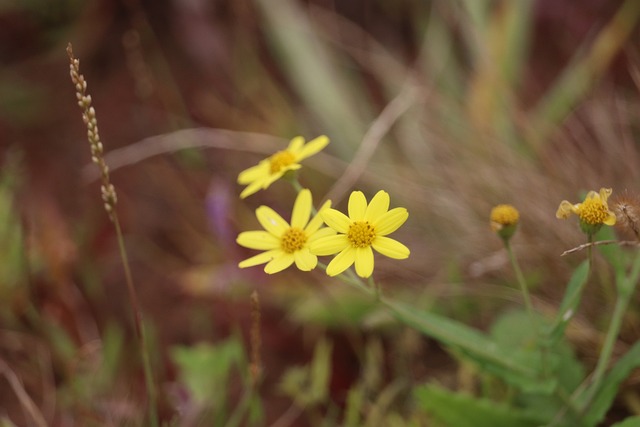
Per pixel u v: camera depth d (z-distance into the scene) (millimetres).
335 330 545
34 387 532
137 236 621
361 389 508
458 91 665
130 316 576
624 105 565
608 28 621
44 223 580
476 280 529
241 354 520
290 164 442
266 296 567
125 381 531
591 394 440
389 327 532
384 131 565
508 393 477
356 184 589
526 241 518
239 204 615
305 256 410
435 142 578
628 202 415
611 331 436
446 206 551
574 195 521
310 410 522
